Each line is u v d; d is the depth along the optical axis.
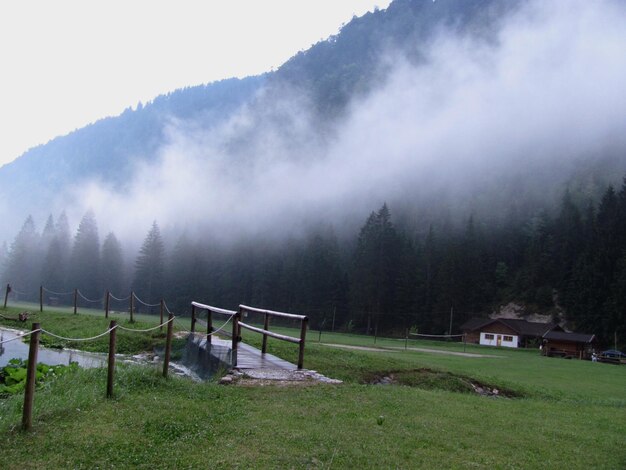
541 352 72.06
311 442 8.95
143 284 116.50
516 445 10.09
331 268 106.69
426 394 14.87
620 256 92.94
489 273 117.00
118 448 8.26
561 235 112.25
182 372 20.52
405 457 8.66
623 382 29.84
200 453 8.21
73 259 119.06
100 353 25.97
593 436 11.65
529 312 103.75
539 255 114.19
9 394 13.76
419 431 10.30
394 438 9.62
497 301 110.19
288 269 113.56
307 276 107.38
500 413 13.17
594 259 94.94
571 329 93.69
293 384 14.30
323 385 14.41
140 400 11.09
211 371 18.50
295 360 21.08
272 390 13.22
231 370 15.94
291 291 109.50
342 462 8.14
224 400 11.71
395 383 20.25
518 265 122.50
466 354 49.94
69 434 8.72
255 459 8.02
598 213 114.50
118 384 12.27
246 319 111.12
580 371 36.03
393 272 101.75
